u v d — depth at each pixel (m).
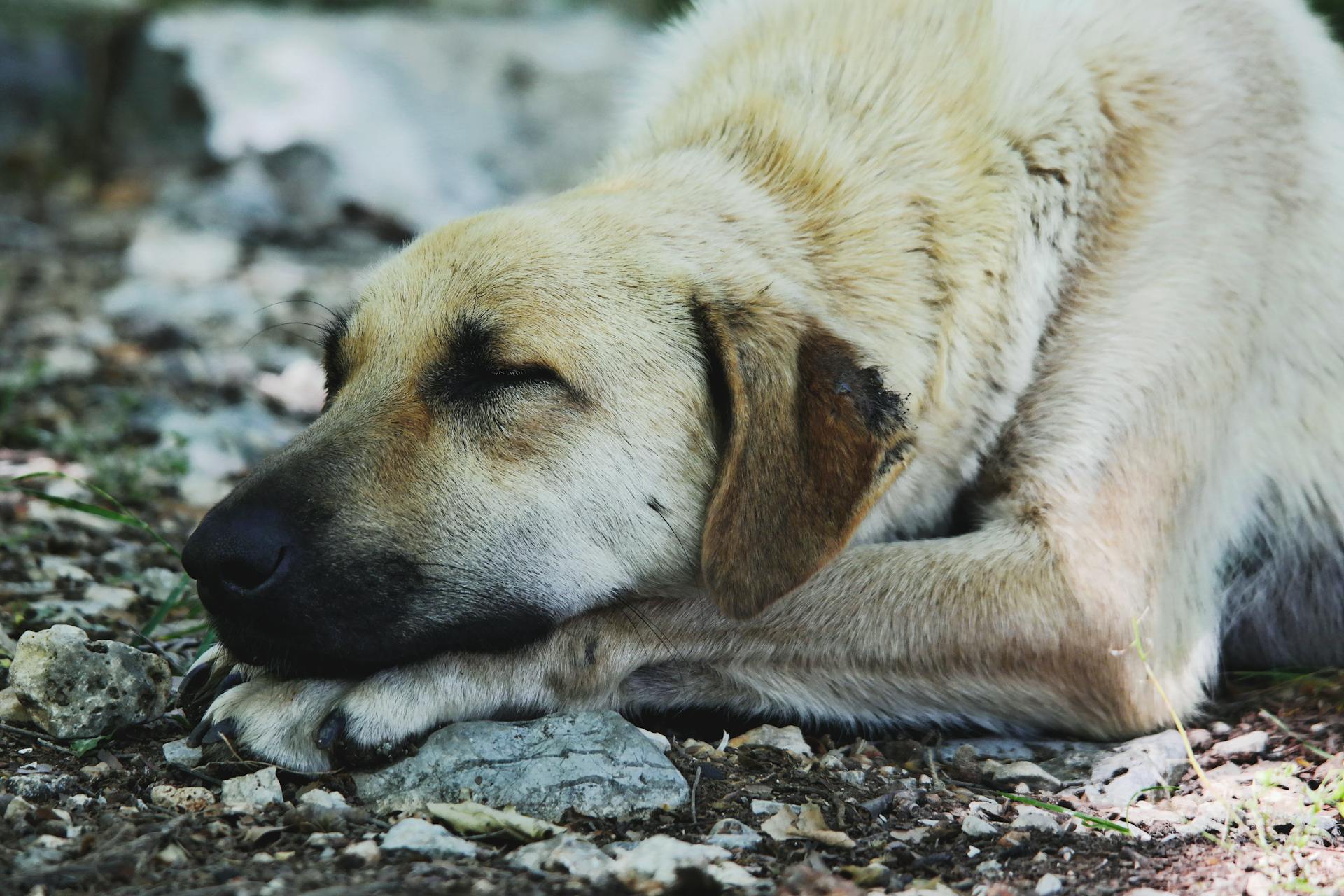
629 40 22.19
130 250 16.95
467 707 6.41
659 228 6.96
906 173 7.43
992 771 6.71
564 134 20.69
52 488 9.86
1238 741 7.13
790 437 6.35
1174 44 7.80
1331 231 8.10
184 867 5.15
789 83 7.96
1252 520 8.24
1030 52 7.70
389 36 20.77
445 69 20.66
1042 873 5.61
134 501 9.89
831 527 6.27
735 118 7.88
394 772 5.99
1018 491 7.27
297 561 6.14
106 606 7.89
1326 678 8.24
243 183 19.19
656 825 5.80
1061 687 7.11
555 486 6.54
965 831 5.93
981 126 7.54
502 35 21.41
